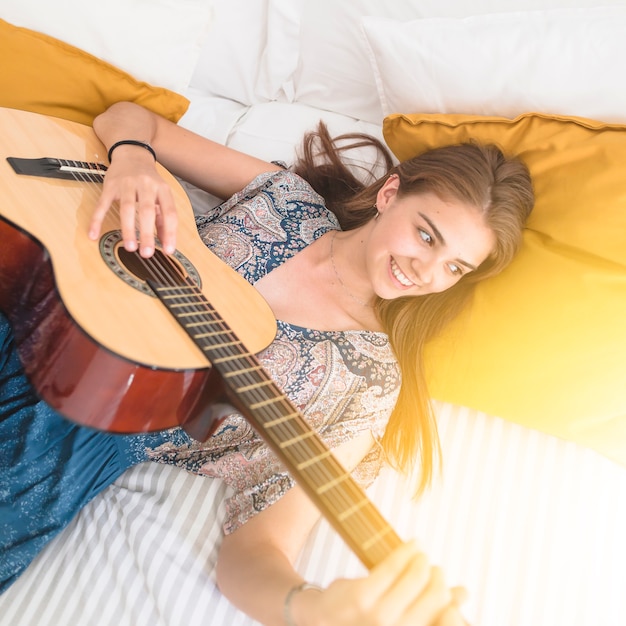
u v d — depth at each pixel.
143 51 1.41
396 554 0.66
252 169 1.45
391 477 1.33
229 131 1.64
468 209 1.18
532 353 1.31
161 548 1.12
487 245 1.22
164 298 0.95
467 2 1.46
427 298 1.33
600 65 1.30
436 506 1.30
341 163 1.52
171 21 1.40
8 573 1.06
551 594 1.22
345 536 0.70
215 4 1.61
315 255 1.33
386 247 1.20
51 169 1.12
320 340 1.22
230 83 1.72
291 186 1.40
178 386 0.88
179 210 1.21
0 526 1.05
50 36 1.36
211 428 0.96
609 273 1.23
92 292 0.90
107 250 0.99
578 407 1.34
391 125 1.42
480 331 1.34
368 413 1.22
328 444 1.18
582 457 1.41
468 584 1.21
